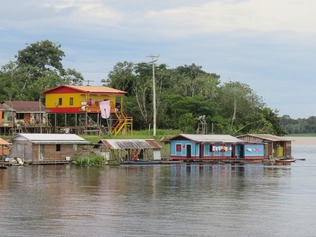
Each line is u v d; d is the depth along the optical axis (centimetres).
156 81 13962
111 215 4400
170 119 13238
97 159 8988
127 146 9506
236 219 4309
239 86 15012
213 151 10381
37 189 5794
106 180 6706
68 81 14150
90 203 4941
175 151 10356
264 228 4031
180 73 17112
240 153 10712
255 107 15062
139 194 5525
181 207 4788
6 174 7275
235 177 7312
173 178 7056
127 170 8162
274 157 11250
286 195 5566
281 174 7844
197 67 17450
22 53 15162
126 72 14412
